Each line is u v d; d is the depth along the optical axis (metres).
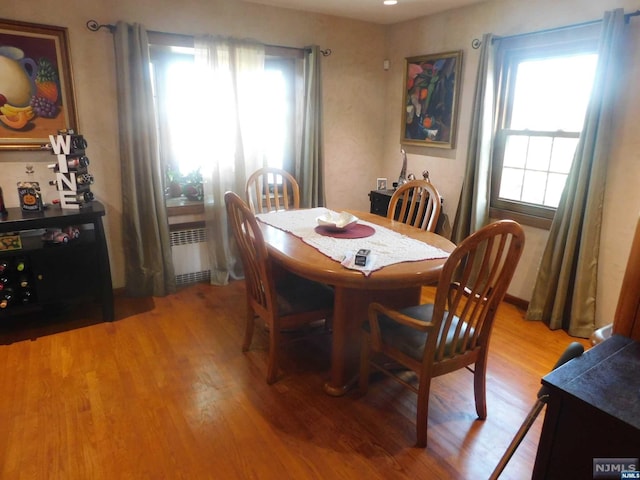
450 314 1.75
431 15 3.72
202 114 3.33
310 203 3.98
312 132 3.84
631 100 2.55
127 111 3.01
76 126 2.95
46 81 2.80
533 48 3.06
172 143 3.60
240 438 1.88
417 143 4.04
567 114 2.96
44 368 2.38
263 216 2.83
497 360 2.55
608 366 1.12
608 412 0.94
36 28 2.71
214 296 3.40
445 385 2.29
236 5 3.35
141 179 3.16
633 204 2.61
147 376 2.32
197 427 1.94
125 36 2.90
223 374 2.36
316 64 3.72
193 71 3.54
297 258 2.02
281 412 2.06
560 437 1.05
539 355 2.61
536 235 3.18
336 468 1.72
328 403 2.13
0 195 2.63
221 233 3.55
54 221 2.57
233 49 3.33
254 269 2.25
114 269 3.33
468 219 3.51
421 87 3.89
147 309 3.15
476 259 3.48
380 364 2.38
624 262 2.69
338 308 2.10
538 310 3.04
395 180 4.39
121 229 3.29
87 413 2.01
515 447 1.27
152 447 1.81
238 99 3.43
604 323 2.83
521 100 3.23
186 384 2.26
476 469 1.73
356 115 4.23
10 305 2.62
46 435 1.87
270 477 1.67
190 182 3.58
